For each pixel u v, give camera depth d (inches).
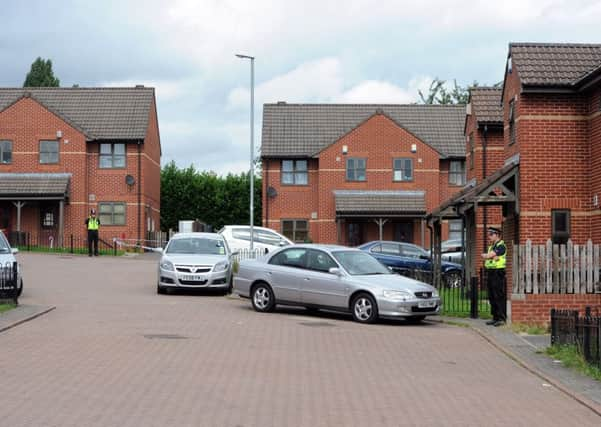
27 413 335.0
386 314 686.5
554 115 792.9
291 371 446.3
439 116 1911.9
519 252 668.7
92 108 1873.8
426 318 740.0
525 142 791.7
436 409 362.3
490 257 685.3
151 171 1961.1
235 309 768.9
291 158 1807.3
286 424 327.3
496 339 593.6
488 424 336.8
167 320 663.8
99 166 1820.9
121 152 1824.6
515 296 666.2
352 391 397.4
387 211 1734.7
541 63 801.6
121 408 347.6
